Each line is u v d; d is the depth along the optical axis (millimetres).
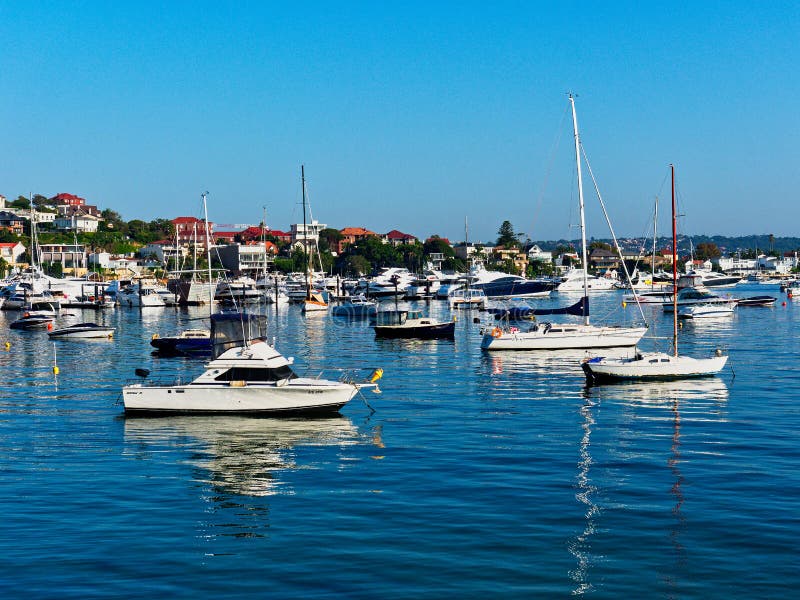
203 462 31094
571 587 19594
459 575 20266
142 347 76000
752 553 21469
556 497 26125
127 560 21391
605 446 32812
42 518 24641
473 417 39031
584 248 70250
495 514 24562
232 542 22594
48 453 32594
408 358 64000
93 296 141000
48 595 19375
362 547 22109
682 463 30031
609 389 46812
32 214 160500
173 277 170750
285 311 128500
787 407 40688
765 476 28219
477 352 67625
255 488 27625
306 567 20844
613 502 25562
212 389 39375
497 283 126500
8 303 138500
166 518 24641
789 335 81312
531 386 48375
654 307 134125
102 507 25688
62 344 79188
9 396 46219
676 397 43875
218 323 43000
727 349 68312
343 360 63188
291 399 39406
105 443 34219
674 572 20359
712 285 180500
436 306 139125
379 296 160125
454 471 29312
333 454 32062
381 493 26844
